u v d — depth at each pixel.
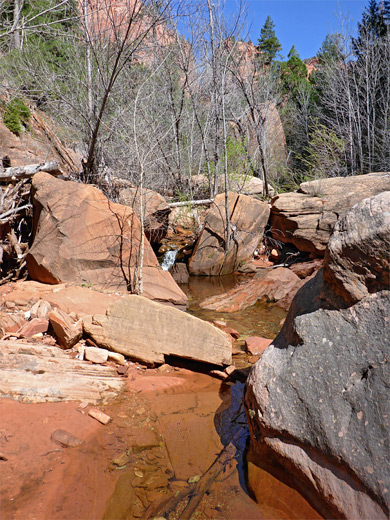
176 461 2.76
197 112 12.51
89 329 4.23
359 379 2.31
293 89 26.03
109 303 5.18
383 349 2.27
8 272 6.44
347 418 2.24
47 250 5.79
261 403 2.59
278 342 2.93
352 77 16.91
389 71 15.98
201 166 13.55
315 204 9.00
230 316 6.21
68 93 10.05
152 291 5.95
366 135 16.75
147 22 8.54
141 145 7.95
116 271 6.07
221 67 10.45
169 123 11.42
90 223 6.02
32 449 2.69
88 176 8.88
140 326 4.14
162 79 11.24
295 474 2.37
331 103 16.78
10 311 4.72
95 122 9.05
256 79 13.41
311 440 2.31
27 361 3.63
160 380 3.86
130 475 2.60
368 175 10.11
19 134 11.41
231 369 4.12
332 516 2.11
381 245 2.33
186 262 9.21
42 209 6.07
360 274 2.45
